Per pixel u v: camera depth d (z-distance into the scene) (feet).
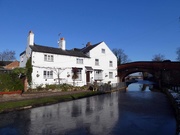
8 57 264.11
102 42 132.46
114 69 139.44
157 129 31.27
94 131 30.22
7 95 62.44
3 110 45.42
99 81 126.00
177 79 118.73
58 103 61.57
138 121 36.65
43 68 95.81
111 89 111.24
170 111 46.80
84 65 117.19
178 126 32.96
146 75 261.03
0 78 66.59
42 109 50.08
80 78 113.70
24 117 40.27
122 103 61.26
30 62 91.56
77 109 50.21
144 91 111.34
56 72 101.30
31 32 100.37
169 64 122.93
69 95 75.51
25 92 77.15
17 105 50.52
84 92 88.94
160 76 126.41
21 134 28.78
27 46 101.81
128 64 142.20
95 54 125.90
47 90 87.35
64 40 116.67
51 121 36.81
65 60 106.83
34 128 31.89
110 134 28.71
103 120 37.58
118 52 258.16
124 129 31.30
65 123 35.27
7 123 35.22
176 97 51.49
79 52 125.39
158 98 74.79
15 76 73.51
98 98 76.18
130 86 159.94
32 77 90.63
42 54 96.43
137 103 61.05
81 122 36.04
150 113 44.34
